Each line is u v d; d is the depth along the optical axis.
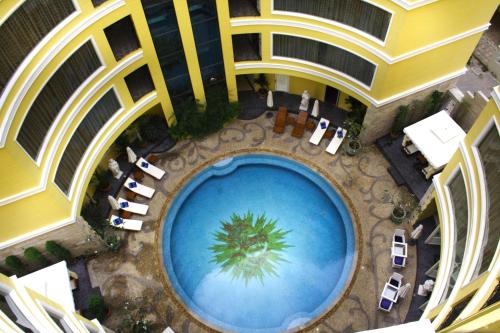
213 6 23.20
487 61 30.17
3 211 18.84
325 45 24.66
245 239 25.34
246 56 27.39
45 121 19.22
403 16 19.73
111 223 25.14
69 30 18.89
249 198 26.88
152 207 26.45
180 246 25.34
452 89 26.52
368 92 25.00
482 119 16.16
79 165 22.50
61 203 20.69
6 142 16.42
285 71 27.50
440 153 23.84
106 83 22.38
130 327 22.02
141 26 21.86
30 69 17.34
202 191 27.28
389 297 22.08
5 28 16.02
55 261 23.86
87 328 16.67
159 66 24.50
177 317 22.84
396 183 26.39
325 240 25.06
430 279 22.94
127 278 24.09
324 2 22.23
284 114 29.12
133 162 27.64
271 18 24.09
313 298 23.20
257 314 22.86
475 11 21.03
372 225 25.08
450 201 19.80
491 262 12.33
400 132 27.70
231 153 28.45
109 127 24.36
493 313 8.70
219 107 28.72
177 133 28.41
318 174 27.19
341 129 27.92
